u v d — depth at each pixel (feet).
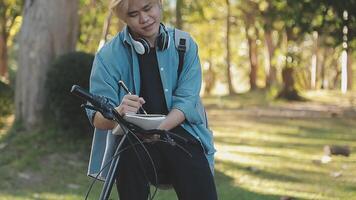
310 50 139.85
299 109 69.62
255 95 103.19
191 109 11.23
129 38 11.27
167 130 10.99
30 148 29.58
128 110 10.50
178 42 11.51
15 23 78.38
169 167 11.50
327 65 162.61
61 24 31.91
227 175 27.53
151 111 11.43
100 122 11.12
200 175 11.35
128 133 11.09
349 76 121.70
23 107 31.76
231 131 47.11
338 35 42.68
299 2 41.88
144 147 10.87
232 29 129.59
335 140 39.93
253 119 57.41
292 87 85.20
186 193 11.38
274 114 62.69
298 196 23.03
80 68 28.84
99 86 11.25
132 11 10.96
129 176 11.49
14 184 25.63
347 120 53.36
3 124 38.88
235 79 188.34
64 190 24.71
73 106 29.27
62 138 29.94
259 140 40.75
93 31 56.13
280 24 75.56
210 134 11.82
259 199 22.62
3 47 81.30
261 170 28.50
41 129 30.78
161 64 11.34
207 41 132.87
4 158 28.66
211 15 106.22
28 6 32.01
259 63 158.30
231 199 22.67
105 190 10.85
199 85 11.57
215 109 74.59
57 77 29.01
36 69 31.58
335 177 26.71
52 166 27.78
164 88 11.37
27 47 31.83
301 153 34.01
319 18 44.45
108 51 11.34
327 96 92.53
